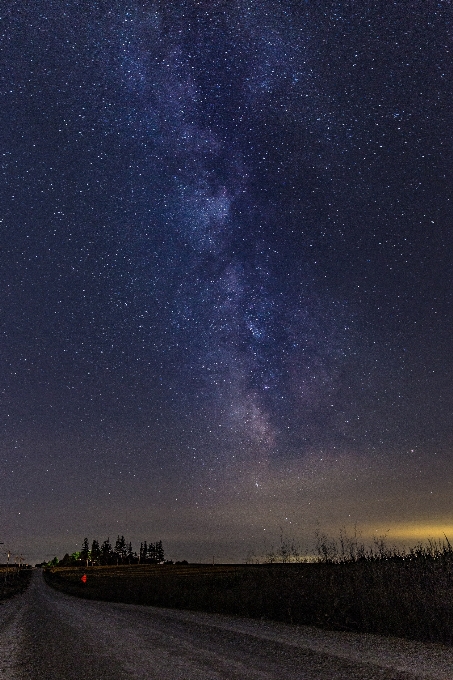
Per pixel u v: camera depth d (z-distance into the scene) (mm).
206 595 22391
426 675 7039
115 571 112312
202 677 7559
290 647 9938
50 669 8727
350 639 10547
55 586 68125
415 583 12188
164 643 11461
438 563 12750
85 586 56250
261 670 7930
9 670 8781
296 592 16078
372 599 12594
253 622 14680
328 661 8359
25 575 126250
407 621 10961
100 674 8102
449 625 10117
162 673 7988
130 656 9820
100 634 13727
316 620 13422
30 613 23469
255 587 19844
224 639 11633
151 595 28703
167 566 138000
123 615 19562
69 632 14523
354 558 16953
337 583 14695
